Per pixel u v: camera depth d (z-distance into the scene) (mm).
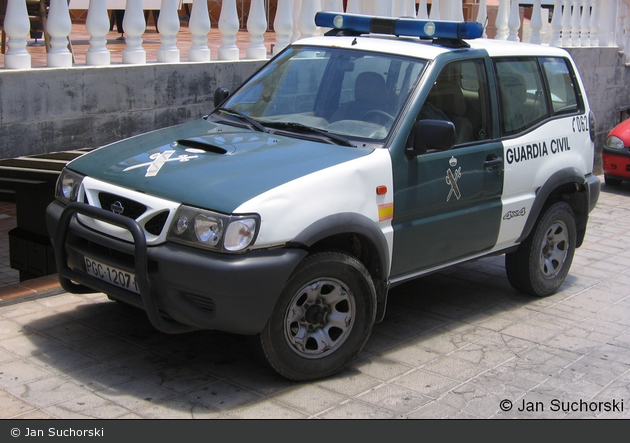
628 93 12711
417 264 4871
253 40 7426
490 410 4176
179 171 4188
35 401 3943
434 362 4816
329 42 5348
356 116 4789
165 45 6582
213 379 4332
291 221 3951
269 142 4633
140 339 4828
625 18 12273
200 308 3945
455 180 4934
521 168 5492
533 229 5910
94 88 5934
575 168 6062
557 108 6055
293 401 4137
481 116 5230
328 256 4188
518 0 9992
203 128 5016
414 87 4781
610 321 5754
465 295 6227
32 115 5547
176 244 3932
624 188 11148
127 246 4020
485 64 5309
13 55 5484
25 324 4965
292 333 4254
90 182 4367
